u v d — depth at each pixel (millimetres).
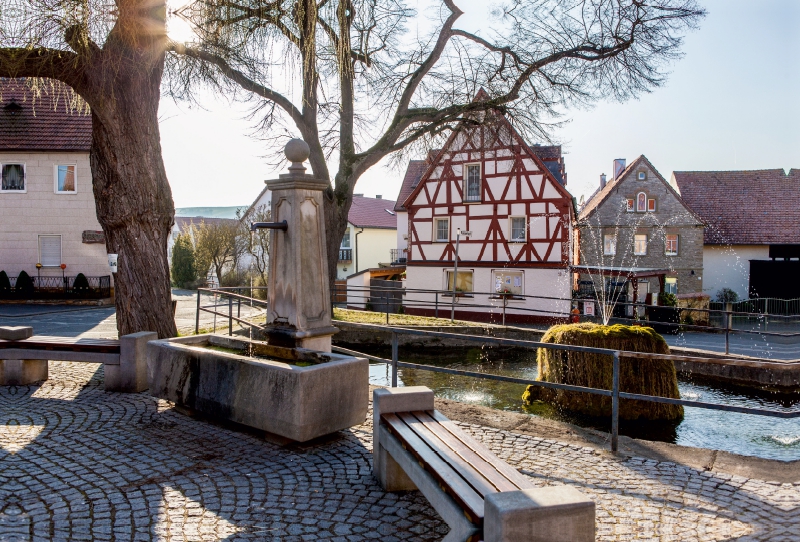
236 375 4777
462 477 2674
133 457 4336
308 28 9859
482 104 16562
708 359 4375
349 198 17000
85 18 6605
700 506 3523
